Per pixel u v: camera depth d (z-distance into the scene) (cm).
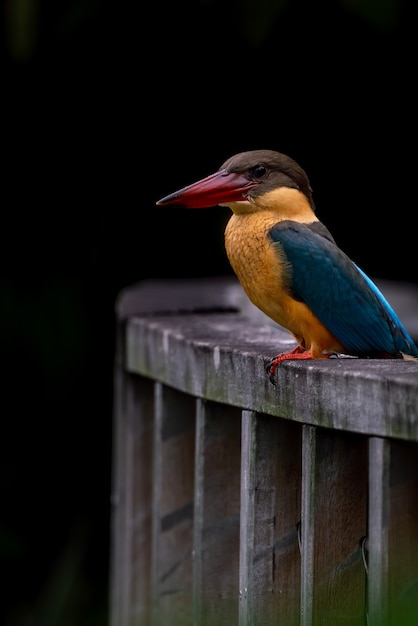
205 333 607
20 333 1148
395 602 416
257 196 597
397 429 413
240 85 1198
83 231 1234
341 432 455
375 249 1244
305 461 455
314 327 580
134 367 689
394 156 1212
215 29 1148
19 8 1012
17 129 1208
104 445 1167
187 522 619
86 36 1150
